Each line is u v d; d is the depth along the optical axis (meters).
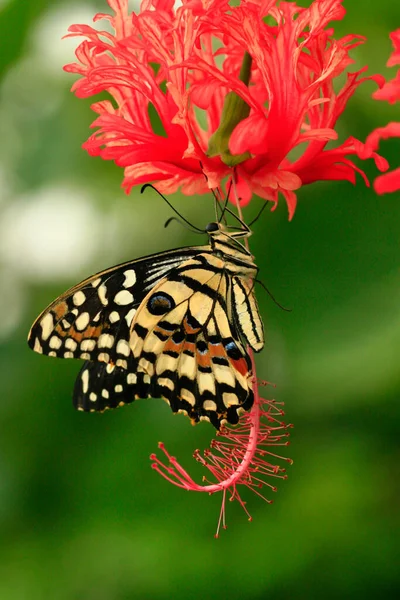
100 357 0.47
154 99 0.46
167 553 0.54
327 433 0.54
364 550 0.53
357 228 0.52
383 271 0.51
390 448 0.53
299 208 0.52
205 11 0.45
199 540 0.54
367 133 0.53
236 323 0.47
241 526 0.54
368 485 0.53
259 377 0.52
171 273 0.47
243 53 0.47
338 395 0.52
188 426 0.54
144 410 0.54
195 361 0.47
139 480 0.54
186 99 0.46
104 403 0.47
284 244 0.52
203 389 0.47
